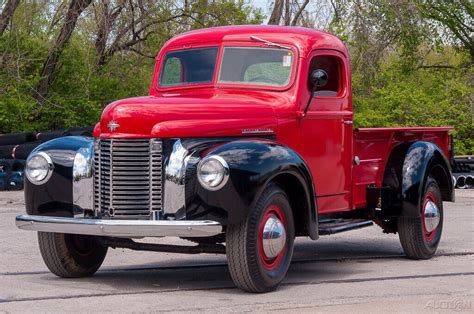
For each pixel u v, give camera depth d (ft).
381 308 22.67
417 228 32.86
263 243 25.04
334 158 29.89
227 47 29.58
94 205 26.32
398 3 100.68
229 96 28.71
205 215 24.38
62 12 92.58
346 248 37.65
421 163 32.60
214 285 27.04
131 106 25.61
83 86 94.58
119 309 22.79
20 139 73.36
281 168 25.08
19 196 66.54
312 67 29.09
